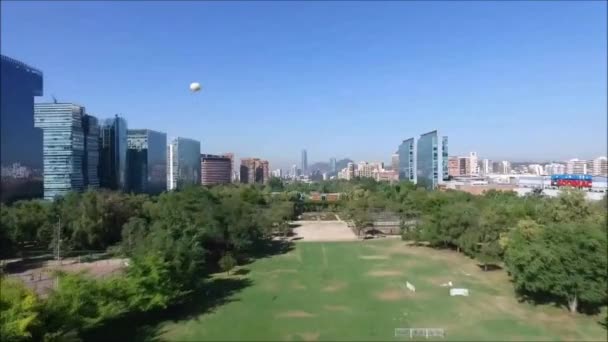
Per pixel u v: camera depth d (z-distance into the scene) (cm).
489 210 8169
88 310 3925
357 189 17012
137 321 4819
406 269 7588
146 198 11225
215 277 7025
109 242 8962
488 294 5931
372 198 13875
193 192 9138
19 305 3216
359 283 6631
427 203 11262
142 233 6681
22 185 13875
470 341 4269
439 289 6238
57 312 3544
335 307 5412
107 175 16938
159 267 4691
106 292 4184
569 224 5272
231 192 13462
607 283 4612
